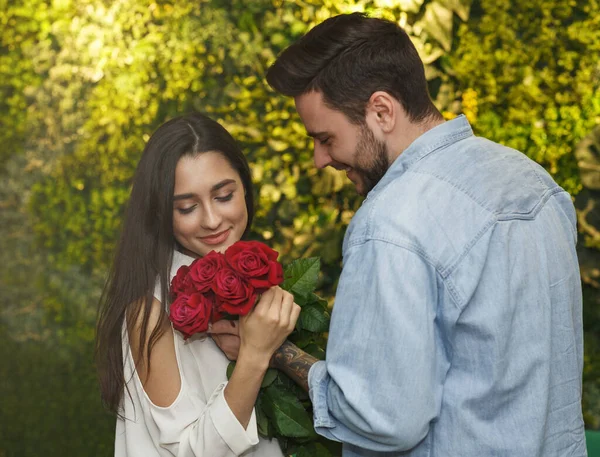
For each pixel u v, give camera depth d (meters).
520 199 1.38
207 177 1.62
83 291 3.90
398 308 1.27
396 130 1.44
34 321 3.94
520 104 3.56
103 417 3.87
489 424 1.33
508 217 1.35
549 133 3.58
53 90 3.83
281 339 1.54
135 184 1.66
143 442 1.62
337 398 1.33
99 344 1.64
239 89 3.59
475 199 1.34
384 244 1.30
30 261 3.94
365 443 1.34
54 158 3.88
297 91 1.48
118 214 3.85
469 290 1.30
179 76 3.65
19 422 3.90
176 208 1.65
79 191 3.88
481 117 3.58
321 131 1.49
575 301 1.48
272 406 1.60
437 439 1.34
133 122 3.76
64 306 3.91
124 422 1.66
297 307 1.56
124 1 3.70
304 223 3.57
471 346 1.32
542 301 1.36
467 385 1.32
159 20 3.67
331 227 3.57
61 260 3.92
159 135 1.65
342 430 1.38
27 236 3.94
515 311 1.33
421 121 1.45
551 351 1.40
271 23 3.56
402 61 1.42
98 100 3.79
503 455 1.31
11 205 3.93
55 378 3.91
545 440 1.41
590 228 3.58
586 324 3.61
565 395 1.44
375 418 1.27
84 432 3.87
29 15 3.80
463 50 3.54
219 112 3.61
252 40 3.58
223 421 1.51
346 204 3.57
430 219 1.31
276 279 1.50
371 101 1.42
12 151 3.91
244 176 1.76
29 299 3.94
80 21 3.76
